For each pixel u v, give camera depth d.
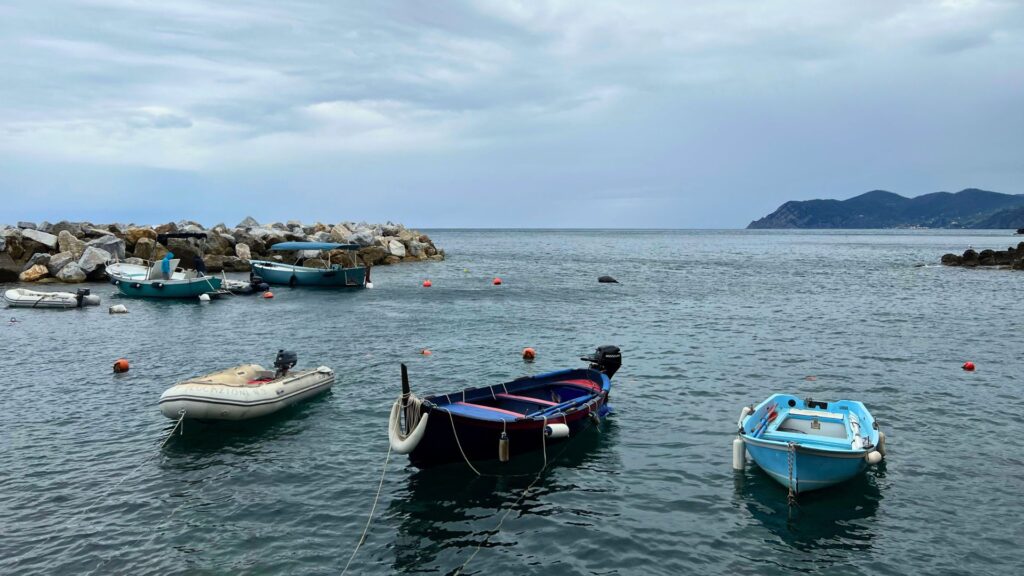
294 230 80.56
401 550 12.24
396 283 57.81
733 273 70.88
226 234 66.88
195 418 18.58
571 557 12.02
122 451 16.95
